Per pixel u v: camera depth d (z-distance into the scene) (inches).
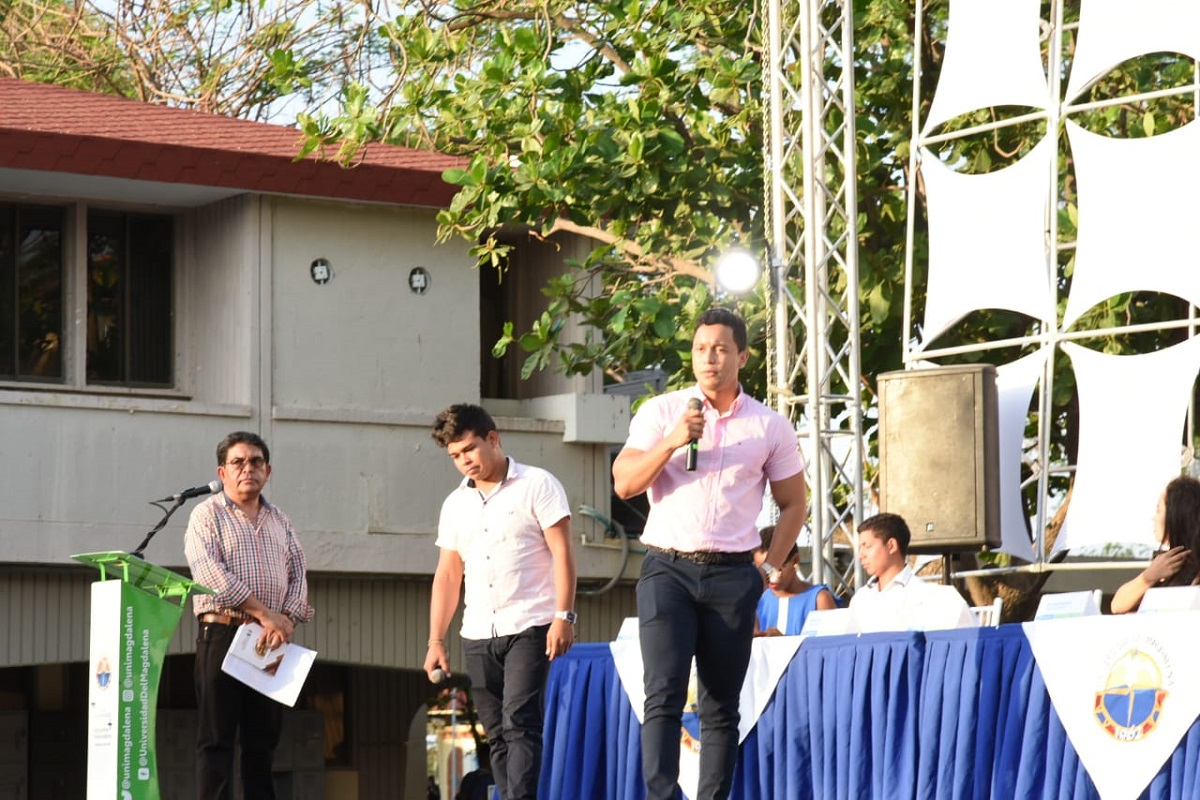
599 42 577.6
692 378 567.2
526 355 599.2
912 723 287.7
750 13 580.4
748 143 569.0
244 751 350.6
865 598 328.5
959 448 417.1
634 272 587.2
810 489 465.7
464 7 639.8
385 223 548.4
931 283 468.1
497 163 557.3
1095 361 440.5
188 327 547.2
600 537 561.9
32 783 582.2
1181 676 257.6
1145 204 434.0
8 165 486.9
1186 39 431.5
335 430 531.2
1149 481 426.9
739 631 255.1
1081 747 267.7
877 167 579.8
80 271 531.2
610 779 337.4
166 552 502.9
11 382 516.1
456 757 920.9
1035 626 275.9
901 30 574.9
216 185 514.3
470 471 315.6
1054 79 453.1
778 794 307.9
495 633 312.5
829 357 467.5
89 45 874.1
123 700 302.4
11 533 482.3
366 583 542.9
